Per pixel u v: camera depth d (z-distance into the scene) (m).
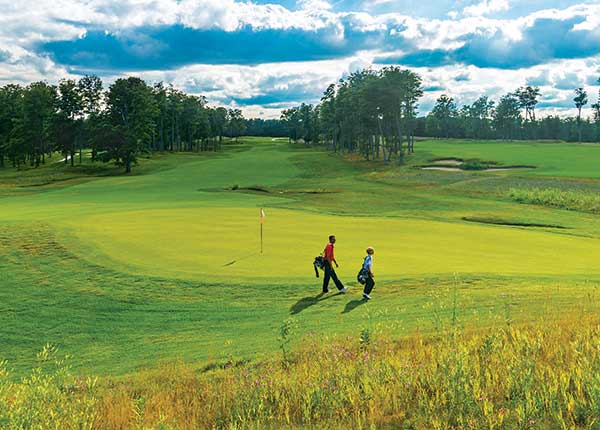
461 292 16.23
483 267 20.31
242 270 19.89
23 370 12.76
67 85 111.00
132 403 8.71
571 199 50.50
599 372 8.26
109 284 18.88
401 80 105.44
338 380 9.09
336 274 19.11
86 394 9.83
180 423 8.20
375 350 10.99
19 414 8.13
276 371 10.18
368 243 25.31
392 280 18.22
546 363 9.23
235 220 32.19
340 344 11.51
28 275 20.14
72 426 8.01
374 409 7.97
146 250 23.20
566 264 21.36
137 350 13.55
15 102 126.88
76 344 14.40
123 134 98.00
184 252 22.84
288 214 36.50
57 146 114.50
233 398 8.98
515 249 24.81
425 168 89.56
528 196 53.72
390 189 63.69
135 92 100.75
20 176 93.81
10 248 23.67
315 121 187.38
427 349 10.54
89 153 142.25
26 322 15.96
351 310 15.27
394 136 120.88
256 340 13.16
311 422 7.86
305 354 11.19
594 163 89.25
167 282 18.75
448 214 41.44
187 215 34.38
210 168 100.31
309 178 85.06
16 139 114.44
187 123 162.50
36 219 32.44
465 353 9.48
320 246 24.33
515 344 10.02
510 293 15.77
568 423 7.04
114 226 29.17
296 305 16.25
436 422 7.30
